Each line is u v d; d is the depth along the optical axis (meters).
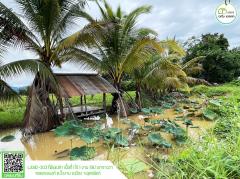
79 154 5.92
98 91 12.72
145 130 9.23
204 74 34.12
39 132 9.72
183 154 4.16
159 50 12.27
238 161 3.46
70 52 11.32
